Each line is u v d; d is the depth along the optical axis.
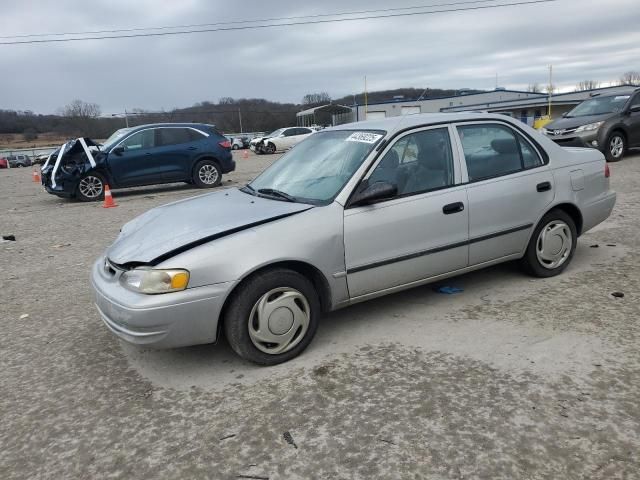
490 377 3.16
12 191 17.25
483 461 2.45
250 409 3.00
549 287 4.55
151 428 2.89
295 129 33.97
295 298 3.47
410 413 2.84
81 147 12.42
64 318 4.64
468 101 54.56
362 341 3.75
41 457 2.71
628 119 12.85
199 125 13.59
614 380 3.04
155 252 3.30
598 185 4.96
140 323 3.12
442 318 4.06
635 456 2.42
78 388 3.38
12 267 6.50
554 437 2.58
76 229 8.86
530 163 4.56
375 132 4.10
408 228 3.84
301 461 2.53
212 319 3.23
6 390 3.41
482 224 4.20
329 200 3.69
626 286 4.47
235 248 3.27
